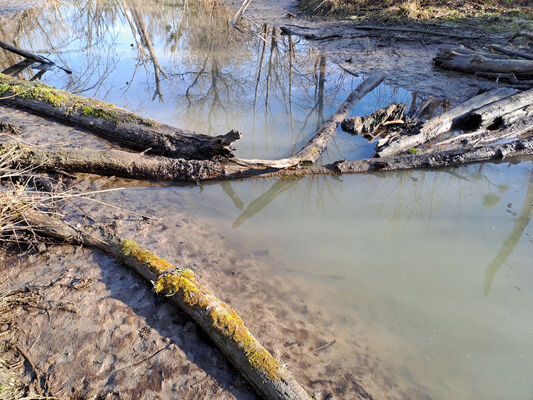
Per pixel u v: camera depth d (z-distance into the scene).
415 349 3.12
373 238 4.34
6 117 6.18
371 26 11.30
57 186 4.90
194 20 12.84
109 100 7.73
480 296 3.59
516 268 3.89
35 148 5.19
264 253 4.08
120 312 3.24
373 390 2.82
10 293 3.34
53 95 6.26
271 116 7.23
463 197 5.06
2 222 3.79
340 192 5.18
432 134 6.18
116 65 9.59
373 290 3.66
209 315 3.01
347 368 2.97
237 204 4.91
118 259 3.74
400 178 5.50
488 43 9.38
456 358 3.06
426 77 8.26
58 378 2.76
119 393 2.70
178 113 7.29
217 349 3.00
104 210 4.53
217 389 2.74
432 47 9.80
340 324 3.32
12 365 2.81
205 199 4.95
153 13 13.42
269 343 3.13
